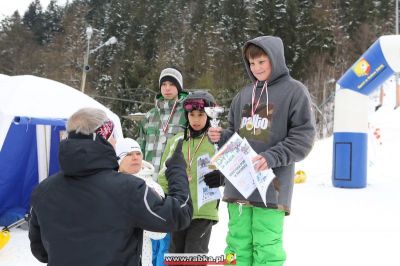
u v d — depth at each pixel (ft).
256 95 10.48
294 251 15.70
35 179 21.88
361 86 29.60
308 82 118.83
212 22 138.41
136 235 6.51
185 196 7.17
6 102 18.70
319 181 32.91
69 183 6.54
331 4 140.15
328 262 14.44
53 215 6.42
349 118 29.99
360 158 29.78
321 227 19.19
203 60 126.31
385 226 19.15
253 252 10.17
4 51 131.64
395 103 63.41
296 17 129.49
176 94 14.39
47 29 165.89
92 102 21.65
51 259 6.31
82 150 6.43
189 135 12.07
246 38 129.29
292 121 9.82
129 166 10.02
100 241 6.15
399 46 27.81
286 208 9.87
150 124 14.64
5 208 21.07
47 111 19.11
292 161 9.52
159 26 143.54
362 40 124.26
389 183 31.22
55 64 122.52
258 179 9.15
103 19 154.30
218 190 11.25
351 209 22.98
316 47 124.16
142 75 122.11
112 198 6.30
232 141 9.59
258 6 132.87
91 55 127.95
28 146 21.35
